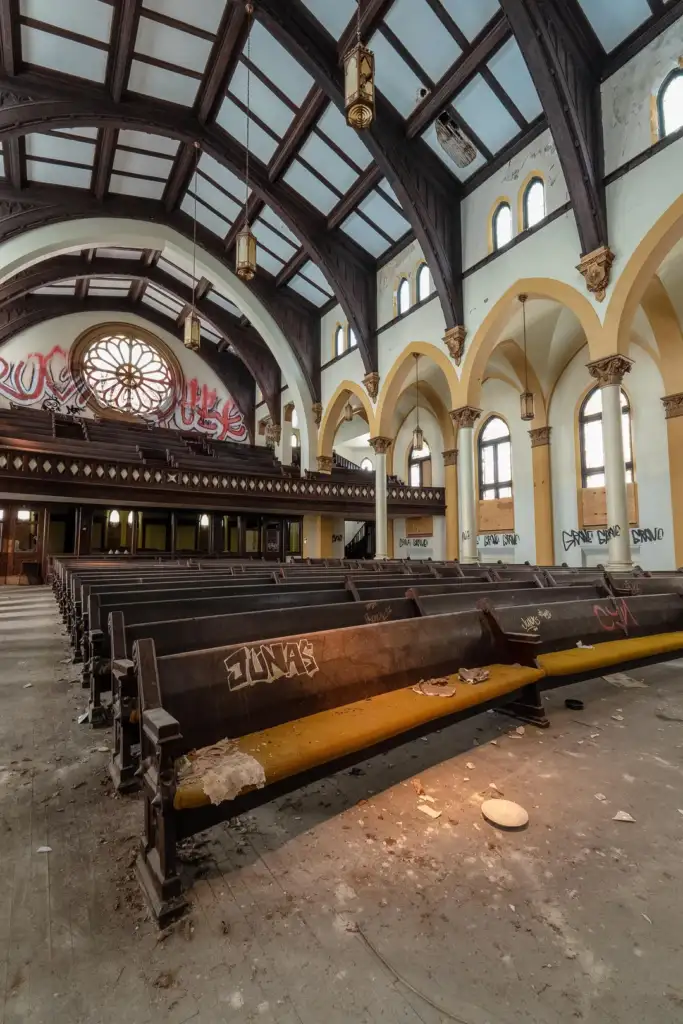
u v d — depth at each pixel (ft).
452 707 8.90
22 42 38.34
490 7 32.40
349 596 15.72
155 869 5.69
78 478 52.01
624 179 32.58
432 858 6.28
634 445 48.29
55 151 48.83
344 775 8.54
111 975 4.64
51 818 7.39
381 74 38.47
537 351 54.54
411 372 61.93
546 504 56.03
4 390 78.13
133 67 41.55
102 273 72.95
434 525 73.26
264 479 62.95
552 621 13.50
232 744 6.98
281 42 35.73
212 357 97.40
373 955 4.81
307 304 68.85
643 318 44.29
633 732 10.40
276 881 5.90
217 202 57.72
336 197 50.78
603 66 33.60
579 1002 4.26
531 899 5.51
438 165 44.06
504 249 40.93
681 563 42.93
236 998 4.40
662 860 6.18
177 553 64.39
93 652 11.27
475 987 4.44
